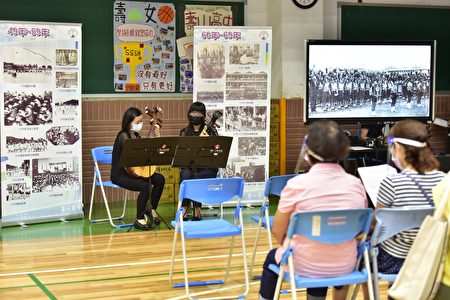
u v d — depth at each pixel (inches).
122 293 198.4
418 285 128.1
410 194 146.6
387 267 148.8
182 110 349.4
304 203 137.6
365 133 348.8
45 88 289.0
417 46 352.2
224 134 321.4
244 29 319.0
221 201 197.0
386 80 350.9
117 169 284.4
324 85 344.5
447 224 125.9
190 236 188.4
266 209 205.0
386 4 378.6
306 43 340.2
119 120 339.6
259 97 323.9
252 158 327.0
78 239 266.1
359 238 179.8
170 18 344.8
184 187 191.0
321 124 140.3
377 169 181.9
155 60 344.2
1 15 316.8
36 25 284.7
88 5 331.0
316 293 149.0
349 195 139.7
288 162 365.7
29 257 238.8
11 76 281.3
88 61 333.1
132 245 256.1
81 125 319.9
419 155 148.6
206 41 315.3
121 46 337.7
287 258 137.4
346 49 344.8
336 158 139.4
